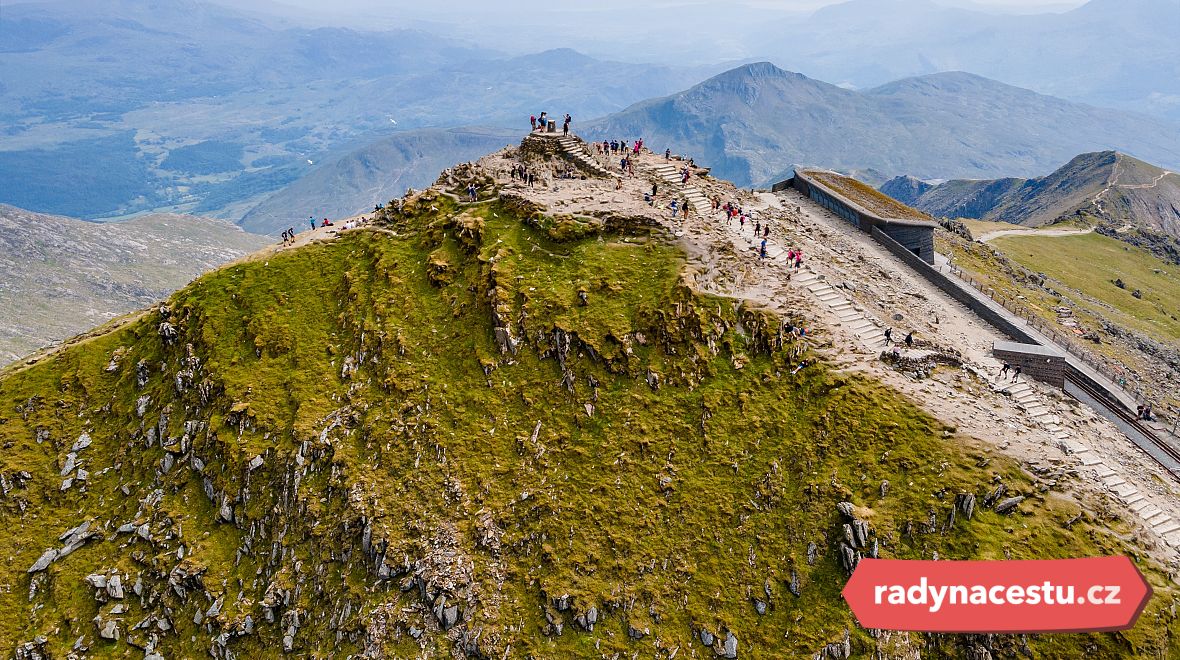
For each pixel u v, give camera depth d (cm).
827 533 5650
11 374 8775
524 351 7238
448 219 8688
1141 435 6562
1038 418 6375
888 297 8088
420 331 7706
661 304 7200
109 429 8212
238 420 7381
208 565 6650
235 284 8781
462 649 5544
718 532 5881
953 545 5316
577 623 5588
